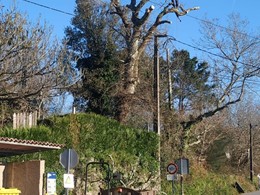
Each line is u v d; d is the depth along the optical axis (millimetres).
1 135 21391
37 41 25812
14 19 25078
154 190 25984
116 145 27078
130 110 34344
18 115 24875
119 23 42438
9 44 24828
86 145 25172
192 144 37406
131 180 26484
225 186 37438
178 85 51156
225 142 44219
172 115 34719
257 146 51438
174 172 25312
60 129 24328
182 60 52125
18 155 20219
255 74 37344
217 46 38000
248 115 53031
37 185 17891
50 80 26250
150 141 28969
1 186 17688
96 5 43656
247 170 48406
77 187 23375
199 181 34250
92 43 40938
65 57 30125
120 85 34719
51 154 22562
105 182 24562
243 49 37500
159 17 33906
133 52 34625
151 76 39000
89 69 37688
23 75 25672
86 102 37500
